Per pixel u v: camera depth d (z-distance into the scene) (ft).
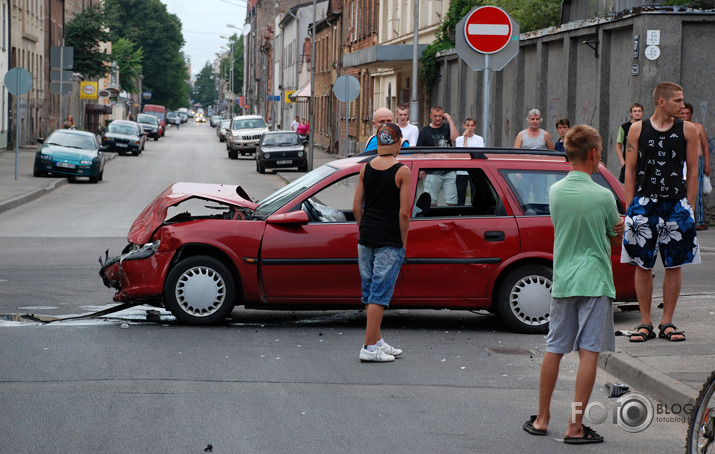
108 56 236.84
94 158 112.88
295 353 29.14
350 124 196.13
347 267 32.71
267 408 22.81
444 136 53.52
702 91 61.46
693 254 29.22
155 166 156.56
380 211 28.14
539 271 32.94
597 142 20.74
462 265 32.78
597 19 67.10
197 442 20.02
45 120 214.48
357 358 28.68
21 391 23.90
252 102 434.30
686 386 23.56
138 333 31.73
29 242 57.57
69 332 31.63
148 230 33.68
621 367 26.45
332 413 22.50
